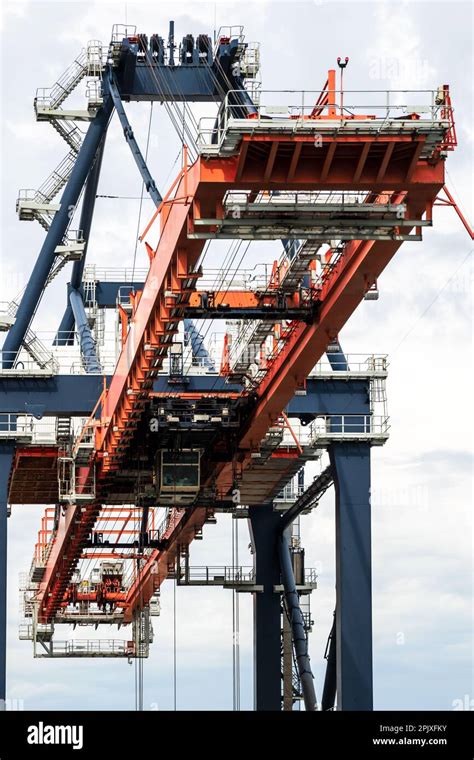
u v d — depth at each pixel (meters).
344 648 79.94
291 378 73.00
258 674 103.50
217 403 78.25
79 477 86.75
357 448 82.62
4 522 80.25
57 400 82.19
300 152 53.25
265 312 67.62
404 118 52.53
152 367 71.06
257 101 84.25
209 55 86.25
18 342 84.56
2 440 81.31
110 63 85.94
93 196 90.12
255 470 91.00
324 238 57.28
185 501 83.38
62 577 112.44
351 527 81.62
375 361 83.31
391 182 54.00
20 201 89.19
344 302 65.69
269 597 104.00
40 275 85.56
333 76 53.38
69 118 87.94
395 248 60.59
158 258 64.44
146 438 80.12
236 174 53.72
